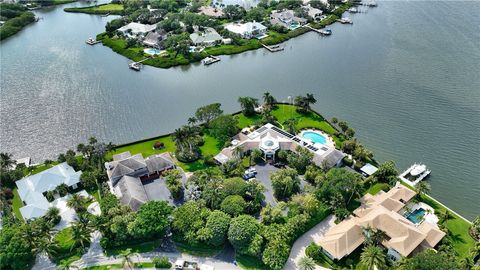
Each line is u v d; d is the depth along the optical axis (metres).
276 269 104.50
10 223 118.81
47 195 134.12
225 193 127.94
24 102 198.62
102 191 135.25
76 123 181.62
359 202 129.50
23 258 107.44
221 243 114.19
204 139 167.50
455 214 126.44
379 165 148.50
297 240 117.94
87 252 115.38
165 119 183.62
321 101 192.75
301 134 166.00
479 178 143.12
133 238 116.75
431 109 184.25
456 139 163.38
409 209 126.94
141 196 130.25
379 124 174.12
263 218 120.50
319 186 131.88
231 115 172.38
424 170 143.88
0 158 146.00
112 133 174.12
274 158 151.62
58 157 155.75
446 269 94.69
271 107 184.50
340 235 111.50
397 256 108.56
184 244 117.38
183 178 143.00
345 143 153.88
